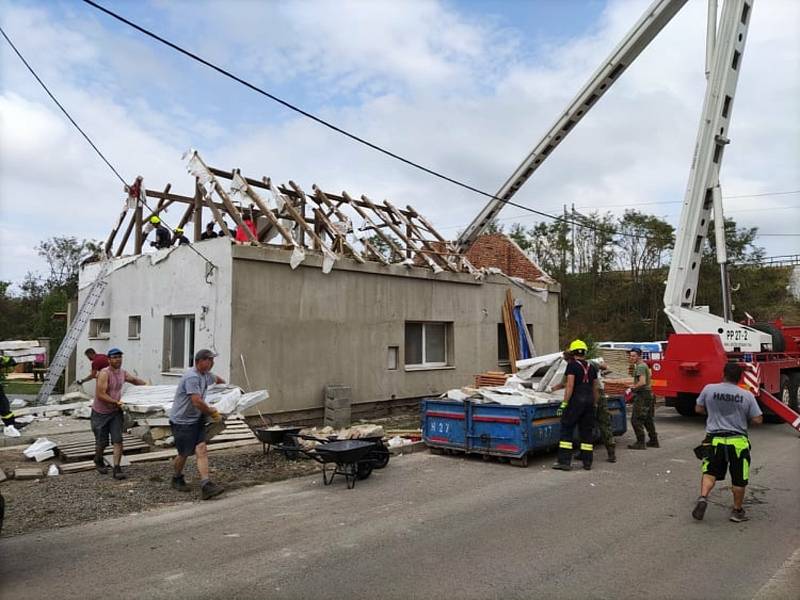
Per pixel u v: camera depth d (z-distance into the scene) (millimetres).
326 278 12414
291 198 13984
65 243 47125
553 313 19062
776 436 11555
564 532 5469
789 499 6688
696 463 8805
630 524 5727
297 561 4730
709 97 13062
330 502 6609
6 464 8305
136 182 14125
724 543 5172
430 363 15141
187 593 4133
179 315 12242
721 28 13055
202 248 11492
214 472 8023
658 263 41031
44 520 5910
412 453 9797
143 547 5109
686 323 13094
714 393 5996
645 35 14391
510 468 8531
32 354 16250
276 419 11430
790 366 14180
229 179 12719
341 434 9344
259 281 11203
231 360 10664
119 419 7730
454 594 4082
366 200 15273
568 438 8367
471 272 16016
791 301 39781
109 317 14602
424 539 5270
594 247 43406
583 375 8391
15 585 4320
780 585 4250
